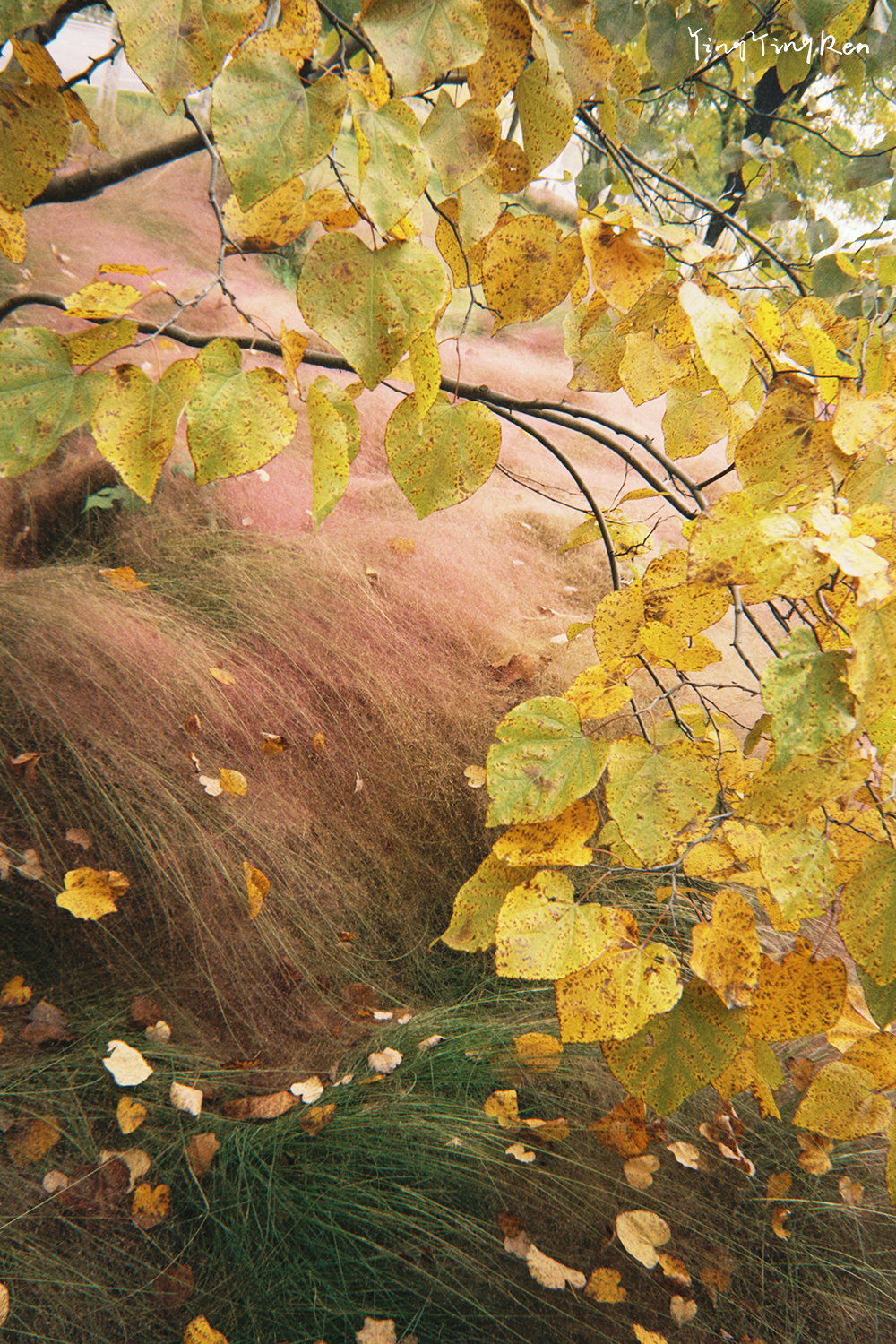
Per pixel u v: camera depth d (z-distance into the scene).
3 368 0.54
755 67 1.65
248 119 0.50
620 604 0.82
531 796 0.81
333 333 0.60
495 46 0.61
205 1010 2.06
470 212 0.68
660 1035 0.81
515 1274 1.61
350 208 0.64
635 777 0.82
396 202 0.56
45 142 0.62
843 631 0.72
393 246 0.60
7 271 4.11
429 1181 1.72
